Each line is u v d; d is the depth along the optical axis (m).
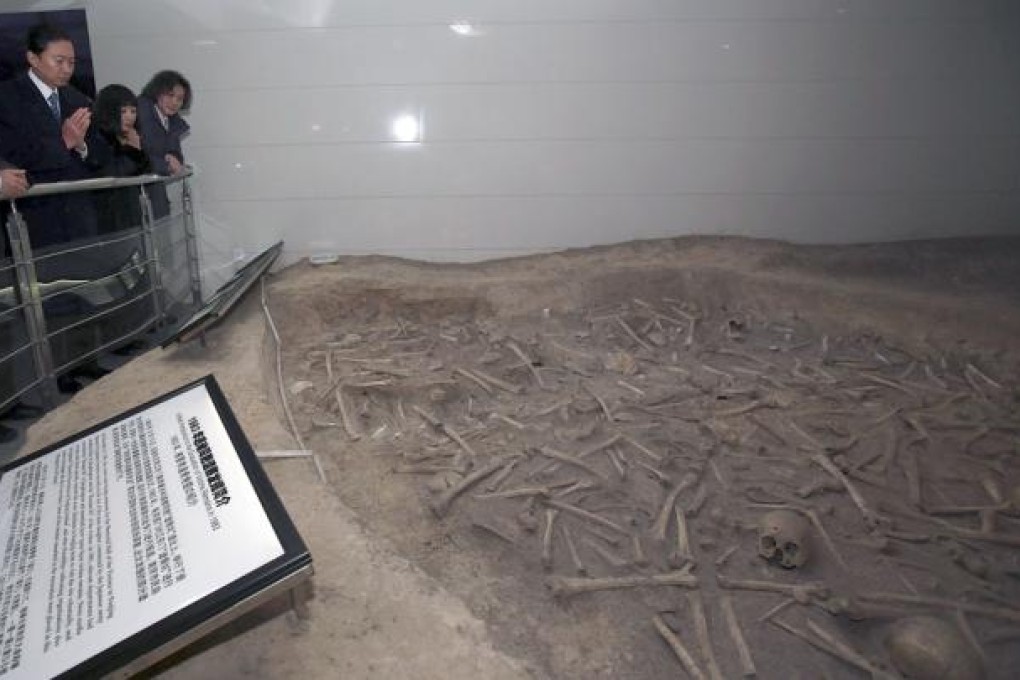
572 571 2.95
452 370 5.04
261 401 3.69
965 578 2.87
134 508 1.94
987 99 6.81
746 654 2.46
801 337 5.86
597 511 3.37
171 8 6.40
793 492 3.50
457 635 2.10
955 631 2.38
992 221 7.21
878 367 5.19
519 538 3.14
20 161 4.58
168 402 2.48
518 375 5.15
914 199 7.18
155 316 5.46
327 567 2.37
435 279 6.62
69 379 4.58
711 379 4.95
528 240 7.22
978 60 6.69
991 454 3.84
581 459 3.83
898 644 2.38
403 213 7.13
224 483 1.95
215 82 6.65
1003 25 6.58
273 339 5.30
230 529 1.77
